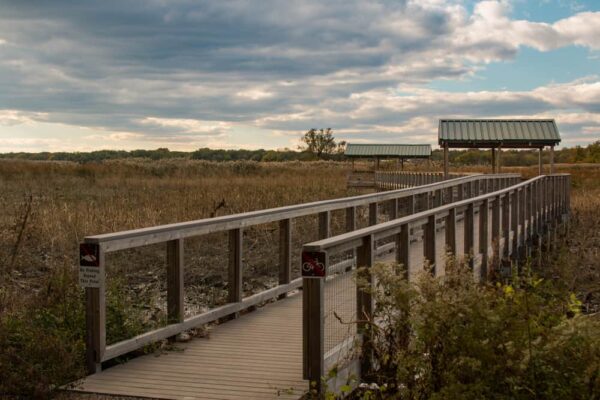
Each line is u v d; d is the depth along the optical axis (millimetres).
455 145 27094
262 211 7711
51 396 4945
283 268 8617
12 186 26516
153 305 7746
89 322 5473
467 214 9508
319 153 118562
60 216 14031
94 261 5402
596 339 3863
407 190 11766
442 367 4152
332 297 5301
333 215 14820
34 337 5344
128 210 15305
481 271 10539
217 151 115375
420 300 4473
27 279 9508
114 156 100438
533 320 4207
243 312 7781
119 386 5145
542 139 26797
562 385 3842
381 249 9594
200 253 12250
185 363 5727
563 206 23781
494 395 3920
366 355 5570
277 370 5492
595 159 92938
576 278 12203
